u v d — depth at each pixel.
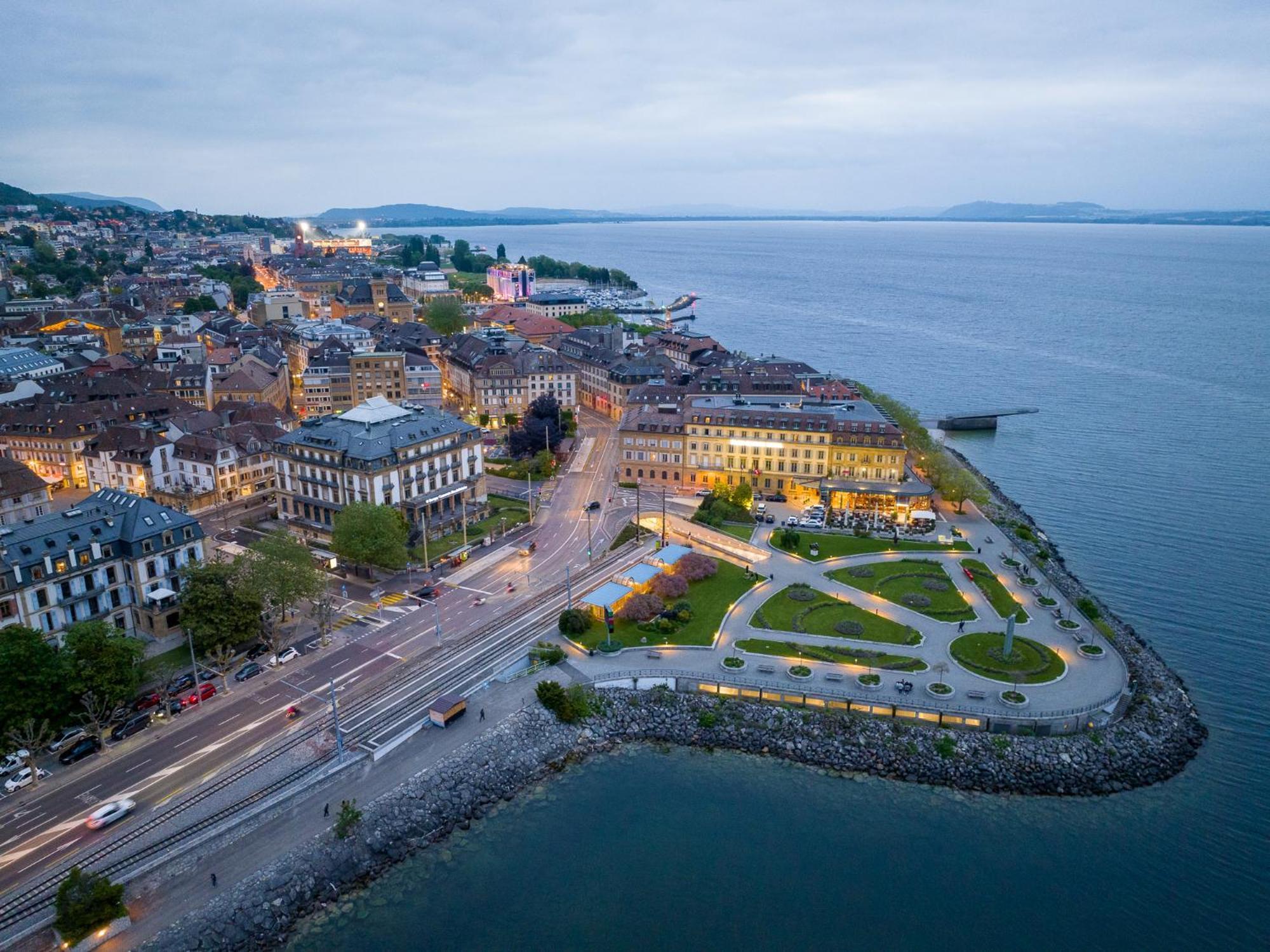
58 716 116.19
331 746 119.25
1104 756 121.38
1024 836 109.88
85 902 88.25
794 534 182.25
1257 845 108.19
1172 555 196.62
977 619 153.12
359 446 187.75
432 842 107.69
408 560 180.38
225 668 137.38
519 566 178.62
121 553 144.12
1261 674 146.88
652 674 137.38
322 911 97.38
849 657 140.38
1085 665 138.62
